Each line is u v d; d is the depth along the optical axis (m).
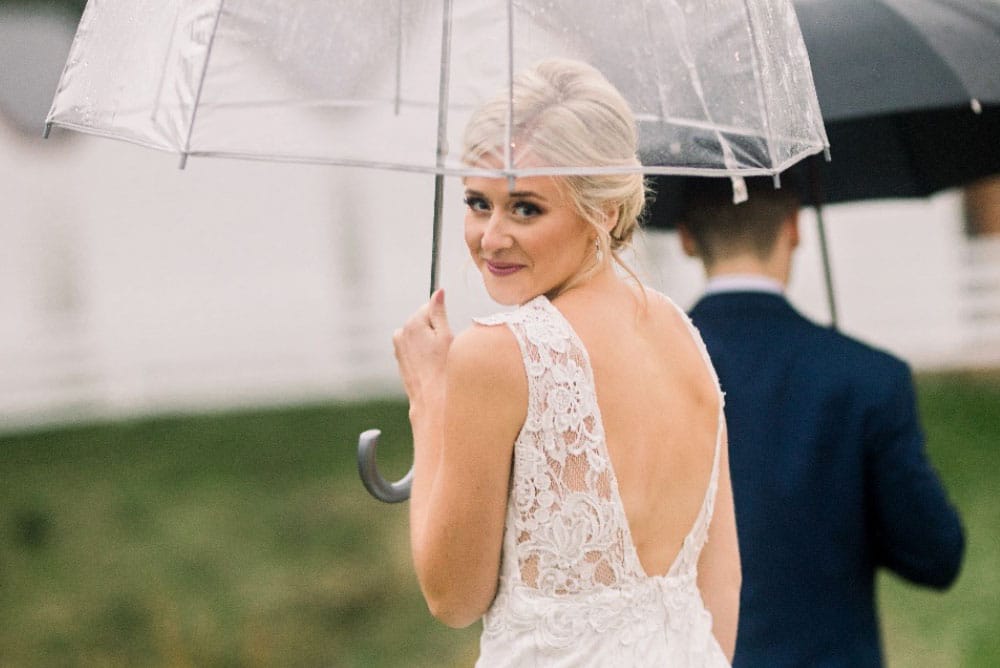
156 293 16.83
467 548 2.59
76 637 8.23
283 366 14.91
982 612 8.16
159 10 2.68
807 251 15.19
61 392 14.38
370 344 14.92
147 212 16.89
